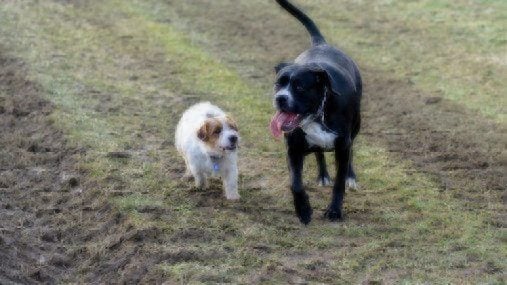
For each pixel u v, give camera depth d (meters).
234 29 23.02
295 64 10.52
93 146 13.69
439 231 10.56
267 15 24.53
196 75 18.72
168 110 15.99
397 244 10.16
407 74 19.09
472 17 23.52
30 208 11.38
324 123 10.50
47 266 9.66
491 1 24.89
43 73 17.86
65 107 15.69
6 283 8.91
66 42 20.67
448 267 9.55
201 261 9.55
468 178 12.73
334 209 10.96
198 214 11.02
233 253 9.74
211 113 11.94
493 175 12.80
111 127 14.78
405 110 16.44
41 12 23.34
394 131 15.22
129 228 10.41
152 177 12.42
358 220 11.00
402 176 12.77
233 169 11.54
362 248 9.98
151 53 20.33
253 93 17.53
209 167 11.57
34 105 15.68
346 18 24.09
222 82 18.25
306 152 10.91
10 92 16.55
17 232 10.50
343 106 10.62
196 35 22.31
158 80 18.20
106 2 25.38
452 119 15.88
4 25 21.56
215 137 11.25
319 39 12.84
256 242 10.12
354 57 20.59
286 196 11.86
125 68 18.95
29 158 13.10
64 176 12.45
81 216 11.02
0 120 14.91
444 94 17.53
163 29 22.72
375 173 12.91
